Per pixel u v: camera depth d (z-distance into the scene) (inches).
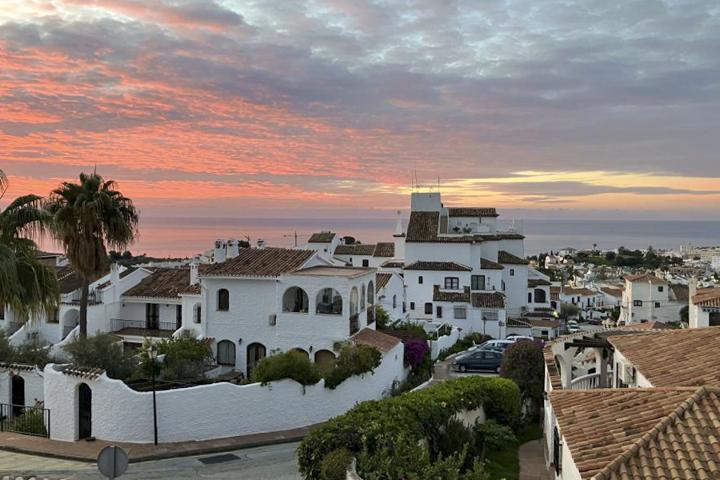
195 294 1594.5
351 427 601.3
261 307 1409.9
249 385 1009.5
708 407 468.4
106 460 504.7
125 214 1403.8
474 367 1567.4
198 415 962.1
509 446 887.1
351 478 502.3
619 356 796.6
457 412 798.5
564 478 539.8
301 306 1465.3
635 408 499.2
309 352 1366.9
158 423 933.8
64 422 938.7
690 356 657.0
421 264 2289.6
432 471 508.7
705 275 5684.1
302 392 1059.3
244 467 820.0
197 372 1188.5
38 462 838.5
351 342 1293.1
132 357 1156.5
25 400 1099.3
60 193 1336.1
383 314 1716.3
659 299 3307.1
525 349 1091.3
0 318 1632.6
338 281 1357.0
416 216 2490.2
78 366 979.9
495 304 2159.2
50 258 1934.1
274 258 1515.7
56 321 1649.9
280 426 1034.7
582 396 555.5
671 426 447.8
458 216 2655.0
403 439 560.4
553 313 2721.5
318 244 2999.5
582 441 461.4
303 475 593.6
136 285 1769.2
